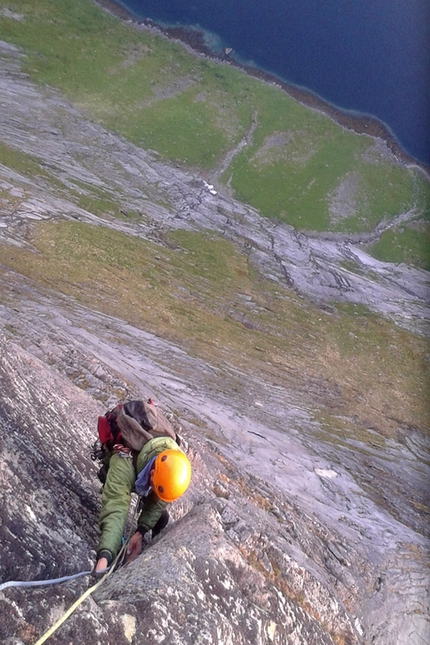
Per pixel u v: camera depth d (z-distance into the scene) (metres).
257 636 4.52
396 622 9.50
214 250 49.88
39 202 40.34
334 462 20.95
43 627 3.46
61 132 57.59
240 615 4.54
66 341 15.77
